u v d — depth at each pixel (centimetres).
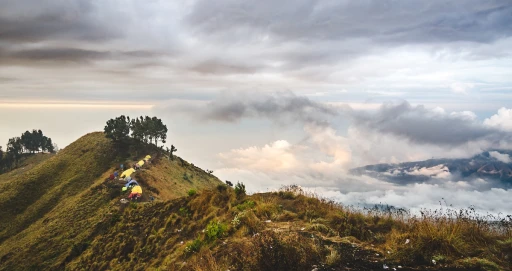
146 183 6500
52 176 8781
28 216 7044
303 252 761
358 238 915
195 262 969
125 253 2167
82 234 4188
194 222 1814
